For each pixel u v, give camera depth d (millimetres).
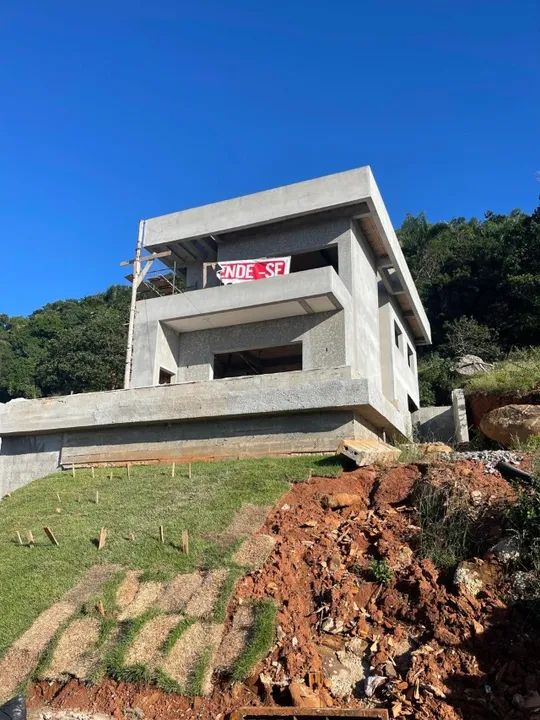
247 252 18719
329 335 16484
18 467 15398
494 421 11656
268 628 5973
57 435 15117
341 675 5539
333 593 6422
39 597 7484
